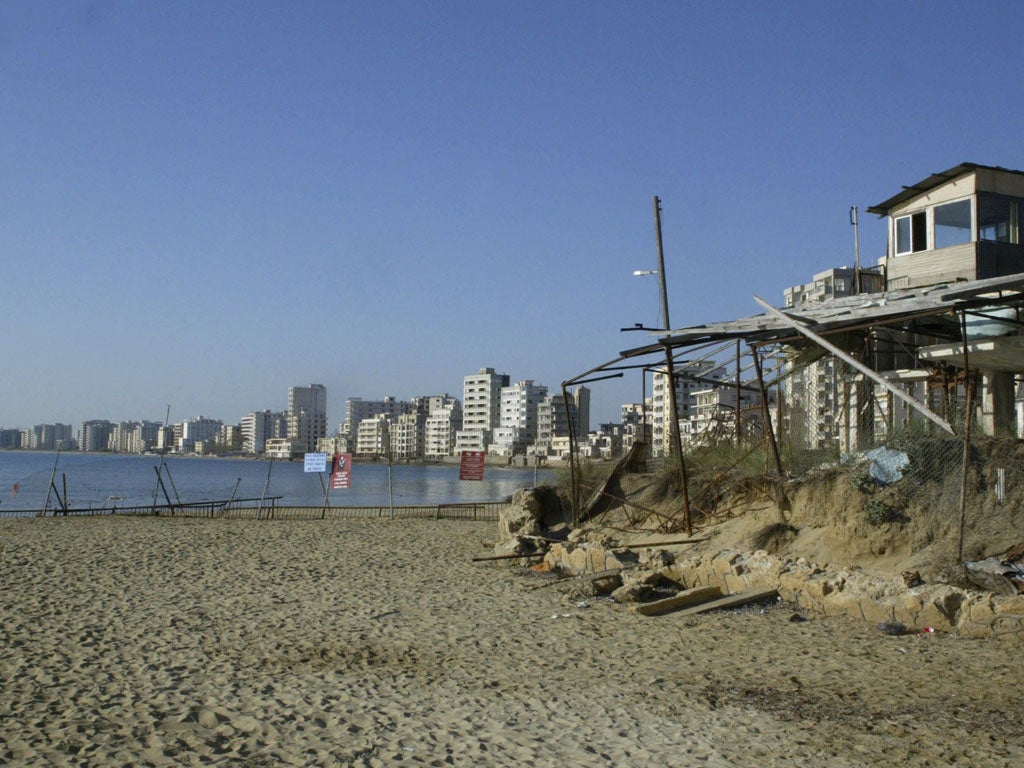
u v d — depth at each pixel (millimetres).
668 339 18266
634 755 7758
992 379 20219
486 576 18703
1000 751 7707
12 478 96938
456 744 8031
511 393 199000
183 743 7926
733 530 16828
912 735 8172
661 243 26344
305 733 8273
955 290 13625
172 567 19688
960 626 11898
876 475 15016
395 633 12961
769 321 16516
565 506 23516
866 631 12305
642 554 17281
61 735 8008
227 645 12047
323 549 23828
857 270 23469
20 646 11680
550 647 12031
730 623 13117
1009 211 20562
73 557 20969
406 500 64312
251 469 160500
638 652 11680
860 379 20281
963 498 12875
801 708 9078
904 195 21781
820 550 14734
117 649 11680
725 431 23281
